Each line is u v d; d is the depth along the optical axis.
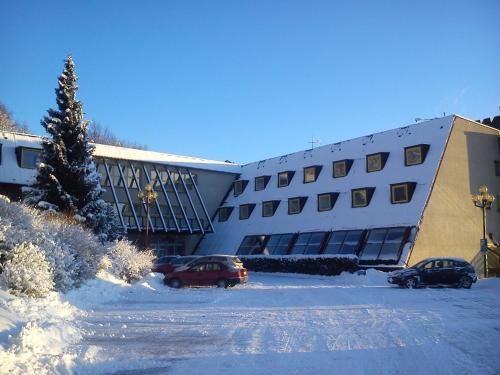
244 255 43.62
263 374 7.93
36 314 11.64
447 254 34.84
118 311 15.84
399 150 39.78
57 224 19.98
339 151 45.19
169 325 13.01
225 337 11.27
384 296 21.06
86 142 29.70
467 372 8.05
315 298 20.30
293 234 41.88
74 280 18.52
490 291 23.69
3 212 16.86
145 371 8.15
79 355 8.73
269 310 16.31
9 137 39.22
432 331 11.95
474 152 38.66
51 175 27.39
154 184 47.50
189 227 46.16
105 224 29.22
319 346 10.20
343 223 39.00
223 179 53.44
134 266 26.20
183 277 26.16
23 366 7.38
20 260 14.34
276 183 48.72
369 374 7.93
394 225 34.97
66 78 29.56
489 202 32.62
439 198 35.34
